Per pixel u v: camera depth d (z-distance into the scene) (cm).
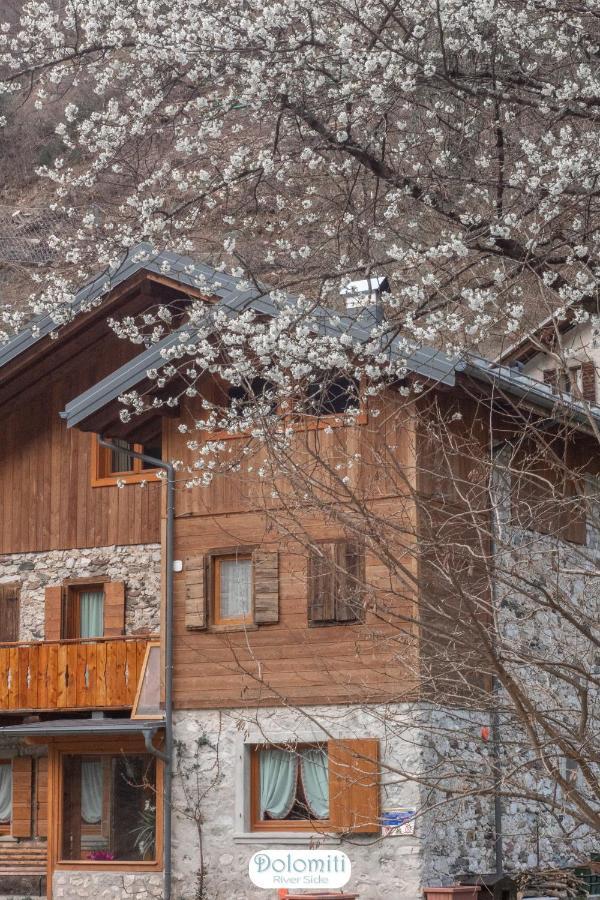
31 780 2028
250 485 1688
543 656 895
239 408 1748
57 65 1236
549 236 1141
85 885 1852
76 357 2103
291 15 1157
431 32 1177
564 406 970
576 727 825
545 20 1169
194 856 1772
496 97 1123
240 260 1158
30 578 2094
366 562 1684
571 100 1123
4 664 1980
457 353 1063
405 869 1616
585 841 1917
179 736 1811
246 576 1822
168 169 1265
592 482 1002
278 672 1755
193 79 1209
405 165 1298
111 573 2030
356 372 1202
